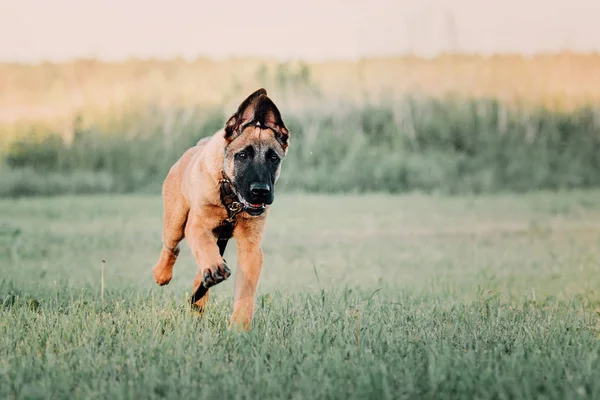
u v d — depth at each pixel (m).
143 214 22.59
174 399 4.65
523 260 13.71
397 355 5.54
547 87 45.84
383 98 42.81
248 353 5.64
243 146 6.66
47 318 6.88
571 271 12.12
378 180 33.44
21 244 14.53
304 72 46.31
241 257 6.78
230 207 6.63
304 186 33.22
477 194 32.19
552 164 37.00
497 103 42.81
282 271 12.02
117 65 49.06
